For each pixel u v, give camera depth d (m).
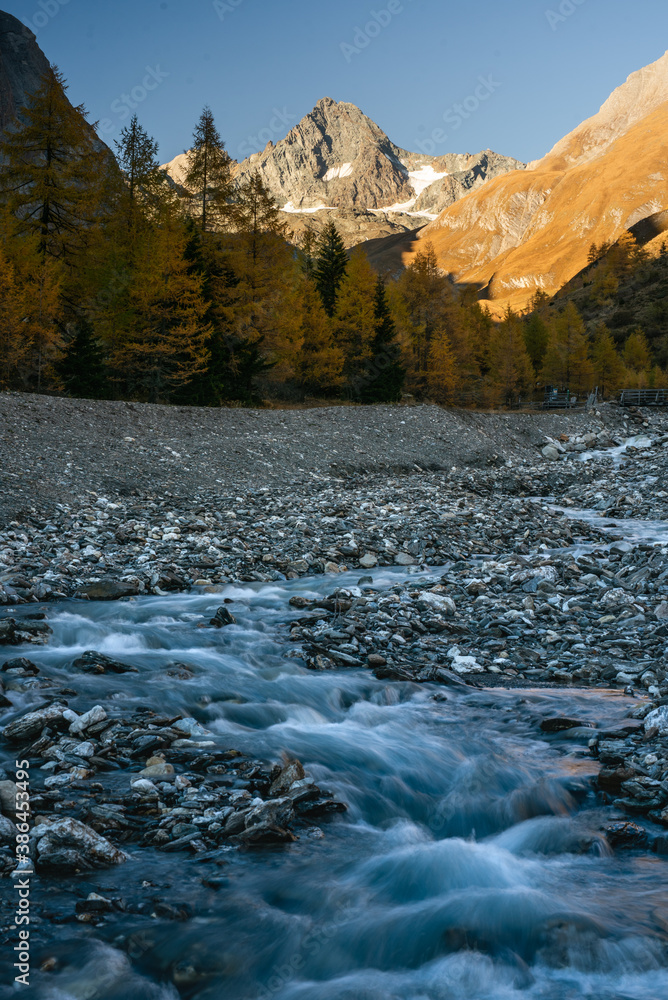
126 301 37.47
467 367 66.75
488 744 6.65
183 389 39.41
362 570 15.88
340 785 5.69
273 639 10.02
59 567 13.23
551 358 90.38
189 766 5.83
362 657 9.45
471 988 3.51
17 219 36.75
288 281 46.00
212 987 3.43
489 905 4.12
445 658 9.75
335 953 3.69
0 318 32.50
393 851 4.76
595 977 3.59
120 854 4.52
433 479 32.75
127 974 3.45
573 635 10.87
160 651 9.16
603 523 24.19
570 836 4.93
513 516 23.53
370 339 52.19
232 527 18.81
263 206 44.19
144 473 24.62
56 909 3.92
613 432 48.69
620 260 181.38
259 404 44.72
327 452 33.44
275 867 4.49
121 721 6.59
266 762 6.00
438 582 14.05
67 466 22.94
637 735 6.71
